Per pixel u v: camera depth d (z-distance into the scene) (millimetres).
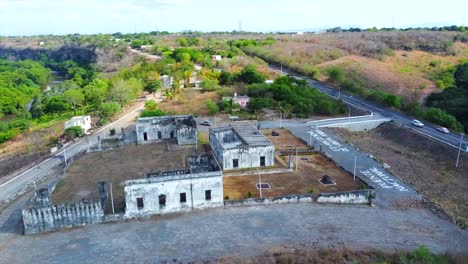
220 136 75000
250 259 41531
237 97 115562
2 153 88625
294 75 165500
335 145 81875
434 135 85375
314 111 107875
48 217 49188
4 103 138125
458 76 140750
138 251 44438
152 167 68750
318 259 40656
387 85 148375
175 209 53062
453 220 52344
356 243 45469
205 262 41500
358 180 62344
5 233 49281
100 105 114125
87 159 74125
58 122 108562
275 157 72438
